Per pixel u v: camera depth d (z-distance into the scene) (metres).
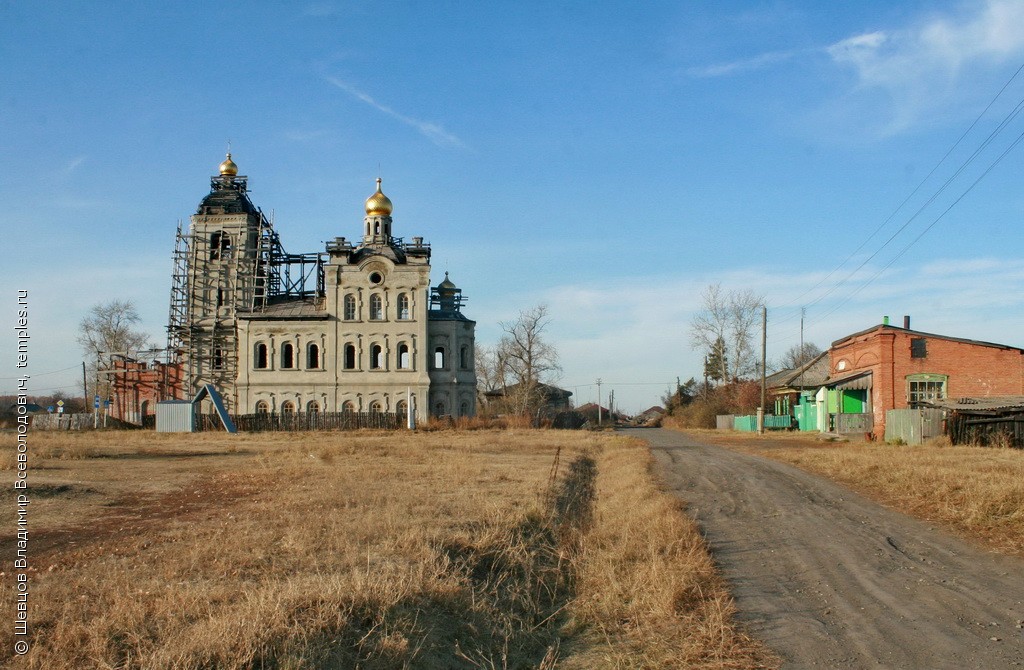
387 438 56.03
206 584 10.85
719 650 9.56
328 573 11.49
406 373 78.25
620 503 21.48
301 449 42.53
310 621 9.17
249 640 8.35
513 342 96.12
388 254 79.38
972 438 37.69
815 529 17.00
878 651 9.30
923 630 10.00
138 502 20.78
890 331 48.56
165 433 62.94
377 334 78.62
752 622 10.64
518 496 21.30
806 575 13.09
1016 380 47.47
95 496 21.88
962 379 47.88
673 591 11.73
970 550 14.60
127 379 84.81
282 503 19.84
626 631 11.02
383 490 22.38
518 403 93.38
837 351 58.44
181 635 8.57
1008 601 11.23
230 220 83.25
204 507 19.56
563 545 16.17
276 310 81.81
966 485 20.36
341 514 17.23
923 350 48.38
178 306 82.12
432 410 80.19
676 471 29.28
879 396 48.66
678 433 72.50
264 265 83.62
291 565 12.15
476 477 26.61
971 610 10.82
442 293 86.50
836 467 27.98
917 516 18.39
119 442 51.22
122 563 12.20
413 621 9.99
